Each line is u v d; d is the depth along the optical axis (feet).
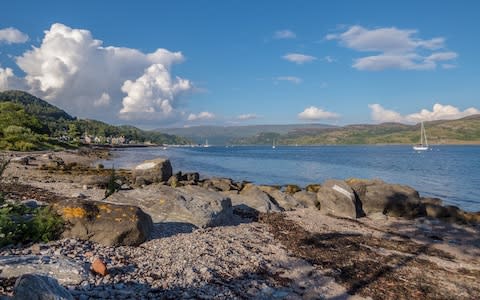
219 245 42.04
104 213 37.09
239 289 29.96
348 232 59.82
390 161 328.90
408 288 35.65
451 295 34.96
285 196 85.20
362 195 79.51
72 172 131.44
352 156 437.58
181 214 51.13
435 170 229.66
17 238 32.60
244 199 79.05
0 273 24.67
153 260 33.45
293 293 31.14
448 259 48.26
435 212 78.23
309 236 53.67
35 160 179.83
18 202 42.01
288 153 558.97
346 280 36.11
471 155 461.78
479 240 61.00
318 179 173.68
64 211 36.17
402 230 65.87
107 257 31.99
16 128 312.29
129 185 95.86
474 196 126.31
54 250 31.22
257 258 39.29
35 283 18.07
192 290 27.89
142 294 25.61
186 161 309.22
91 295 23.76
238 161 320.70
